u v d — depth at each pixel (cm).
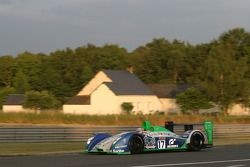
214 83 17138
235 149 4747
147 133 4200
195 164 3216
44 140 5950
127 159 3578
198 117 11050
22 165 3114
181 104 16200
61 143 5772
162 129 4331
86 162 3341
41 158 3697
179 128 6806
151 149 4184
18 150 4619
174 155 3962
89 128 6322
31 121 10175
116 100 17762
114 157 3766
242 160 3528
